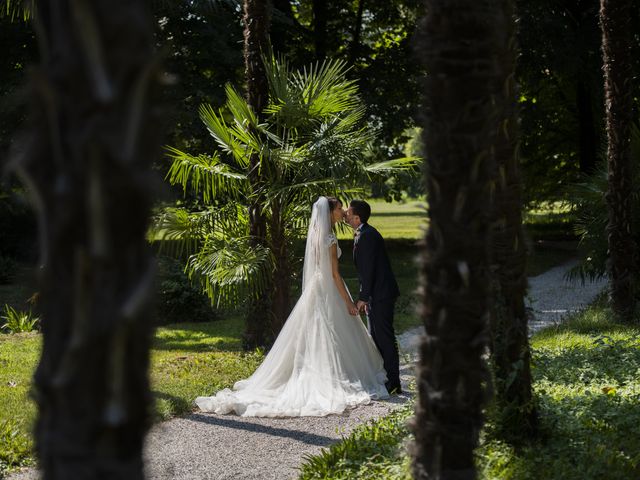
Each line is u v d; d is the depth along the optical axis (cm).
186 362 856
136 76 155
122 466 162
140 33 156
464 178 280
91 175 150
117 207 153
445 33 284
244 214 931
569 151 2642
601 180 1156
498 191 437
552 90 2536
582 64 1950
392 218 4600
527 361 459
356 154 888
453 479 294
